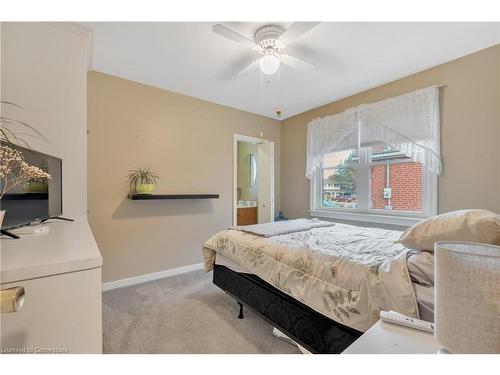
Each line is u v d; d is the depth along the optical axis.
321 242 1.84
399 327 0.78
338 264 1.37
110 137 2.69
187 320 2.04
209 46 2.12
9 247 0.89
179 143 3.20
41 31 1.71
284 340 1.76
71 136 1.81
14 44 1.61
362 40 2.03
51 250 0.85
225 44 2.09
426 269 1.12
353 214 3.20
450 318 0.53
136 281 2.85
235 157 3.77
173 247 3.15
